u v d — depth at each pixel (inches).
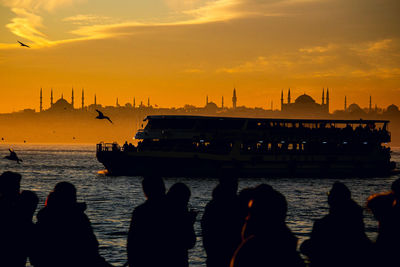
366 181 4916.3
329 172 5265.8
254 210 463.5
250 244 447.2
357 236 575.2
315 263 584.7
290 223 2165.4
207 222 674.8
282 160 5182.1
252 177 5108.3
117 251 1578.5
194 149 5068.9
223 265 657.6
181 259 636.1
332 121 5310.0
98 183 4478.3
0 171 6663.4
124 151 5142.7
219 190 685.3
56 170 6914.4
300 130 5226.4
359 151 5403.5
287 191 3774.6
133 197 3336.6
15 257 660.7
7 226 658.8
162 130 5054.1
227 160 5044.3
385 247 596.4
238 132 5098.4
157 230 623.5
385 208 605.0
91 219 2265.0
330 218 588.4
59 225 619.5
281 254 444.1
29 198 677.3
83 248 623.5
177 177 5044.3
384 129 5482.3
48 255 616.7
